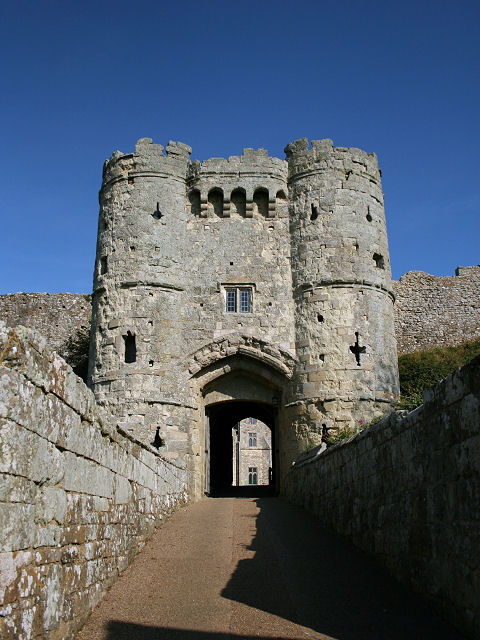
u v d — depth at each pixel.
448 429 6.77
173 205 25.69
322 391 23.09
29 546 5.41
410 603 7.61
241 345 24.33
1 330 5.13
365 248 24.86
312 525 14.31
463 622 6.23
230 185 25.91
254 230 25.66
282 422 24.30
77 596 6.82
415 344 40.00
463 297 40.56
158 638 6.66
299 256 25.02
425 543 7.49
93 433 7.74
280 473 24.00
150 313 24.08
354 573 9.30
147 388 23.23
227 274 25.12
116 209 25.58
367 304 24.22
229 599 8.13
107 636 6.66
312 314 24.11
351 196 25.33
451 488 6.65
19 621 5.06
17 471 5.16
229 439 38.62
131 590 8.52
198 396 24.47
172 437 23.06
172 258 25.03
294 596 8.22
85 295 40.22
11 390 5.06
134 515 10.75
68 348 35.69
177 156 26.42
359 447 11.19
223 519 15.55
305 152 26.19
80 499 7.11
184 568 9.90
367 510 10.52
